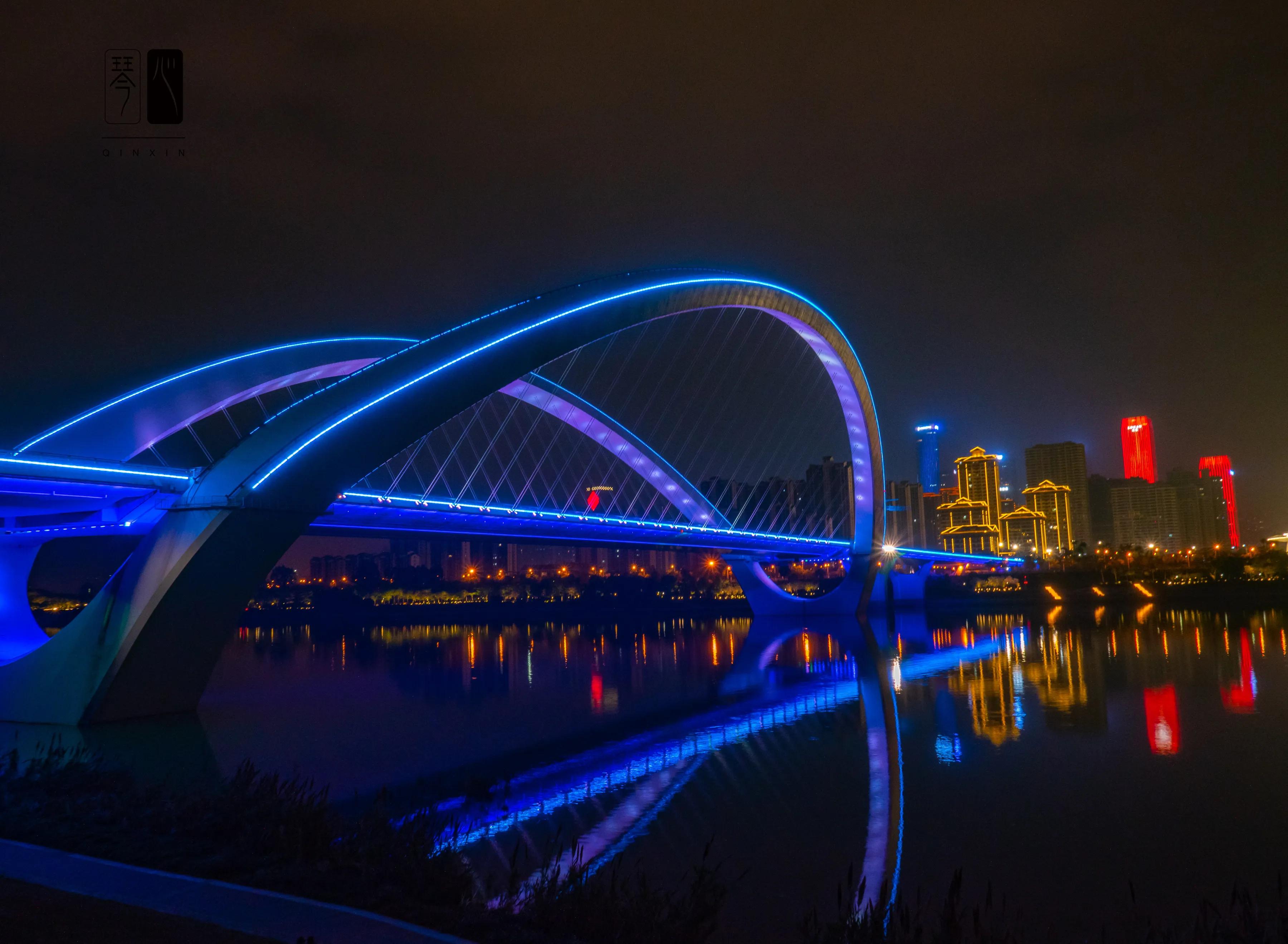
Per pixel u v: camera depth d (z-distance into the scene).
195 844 10.71
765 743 25.28
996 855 14.95
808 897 12.73
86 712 24.81
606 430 71.88
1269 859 14.73
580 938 8.35
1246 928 8.94
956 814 17.38
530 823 16.75
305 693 38.00
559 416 69.00
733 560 95.12
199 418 33.44
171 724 25.55
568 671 47.88
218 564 25.61
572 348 36.50
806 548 82.44
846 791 19.30
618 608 155.75
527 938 8.06
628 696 36.78
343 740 25.70
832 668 46.75
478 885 12.52
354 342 37.56
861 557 91.75
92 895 8.72
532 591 194.12
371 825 11.87
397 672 48.44
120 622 25.55
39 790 13.59
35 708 25.70
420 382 30.03
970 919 12.02
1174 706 30.45
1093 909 12.54
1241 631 65.12
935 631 74.88
